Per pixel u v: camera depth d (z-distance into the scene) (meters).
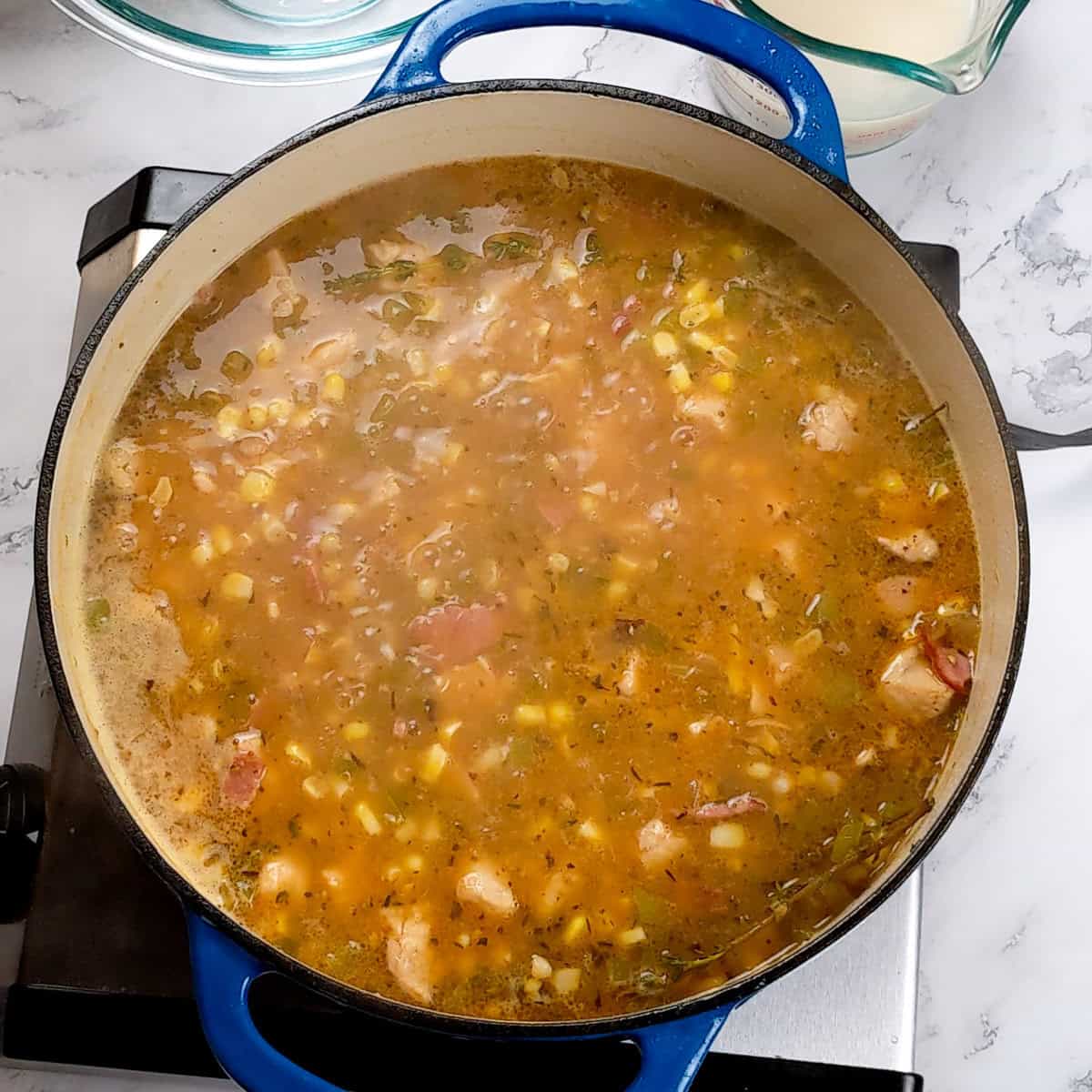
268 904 0.67
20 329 0.81
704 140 0.70
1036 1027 0.78
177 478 0.70
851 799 0.69
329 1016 0.70
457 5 0.69
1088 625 0.80
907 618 0.70
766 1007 0.71
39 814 0.72
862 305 0.72
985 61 0.72
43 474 0.65
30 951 0.71
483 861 0.68
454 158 0.72
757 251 0.73
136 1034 0.71
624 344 0.72
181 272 0.70
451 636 0.69
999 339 0.82
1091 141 0.83
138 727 0.68
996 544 0.69
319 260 0.72
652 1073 0.64
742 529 0.70
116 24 0.81
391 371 0.71
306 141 0.68
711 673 0.69
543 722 0.68
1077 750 0.79
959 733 0.69
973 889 0.79
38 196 0.82
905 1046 0.71
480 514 0.70
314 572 0.69
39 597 0.64
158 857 0.62
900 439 0.71
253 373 0.71
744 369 0.72
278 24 0.82
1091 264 0.82
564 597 0.69
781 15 0.77
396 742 0.68
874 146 0.82
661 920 0.67
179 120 0.83
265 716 0.68
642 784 0.68
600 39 0.83
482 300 0.72
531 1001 0.67
